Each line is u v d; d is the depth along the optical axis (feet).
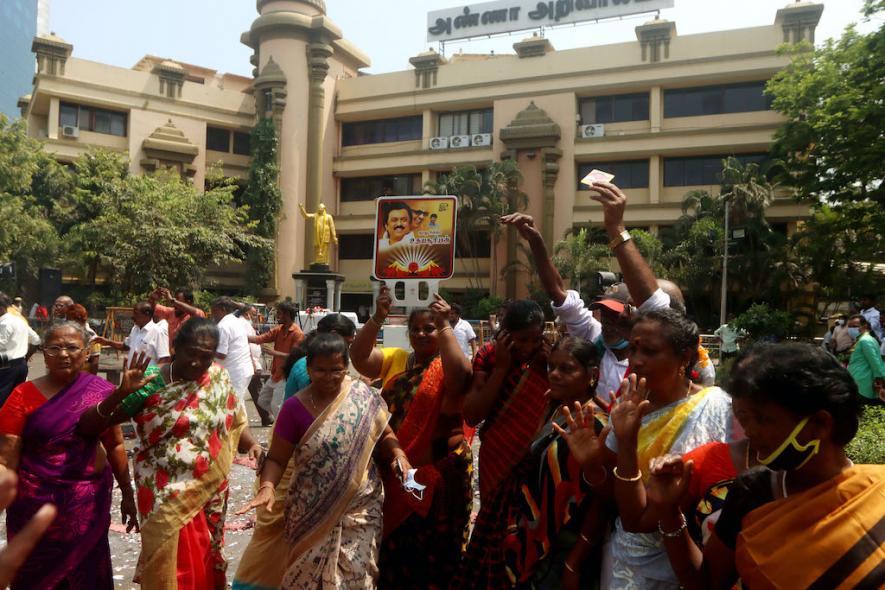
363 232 118.01
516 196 101.96
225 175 116.06
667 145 97.81
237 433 11.72
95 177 94.02
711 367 9.40
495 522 10.32
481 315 96.84
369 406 10.62
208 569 10.87
